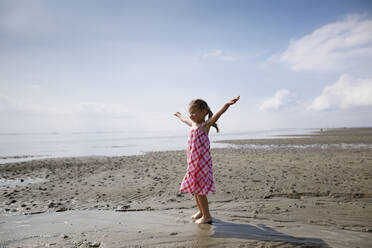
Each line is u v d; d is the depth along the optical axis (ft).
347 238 9.07
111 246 8.59
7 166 34.78
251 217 11.80
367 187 17.15
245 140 97.25
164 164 32.68
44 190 19.21
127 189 19.01
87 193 17.98
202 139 11.10
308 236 9.30
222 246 8.43
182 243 8.74
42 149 70.69
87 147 77.77
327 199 14.84
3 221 11.79
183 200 15.62
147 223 11.18
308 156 38.06
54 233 10.06
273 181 19.95
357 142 71.67
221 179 21.42
